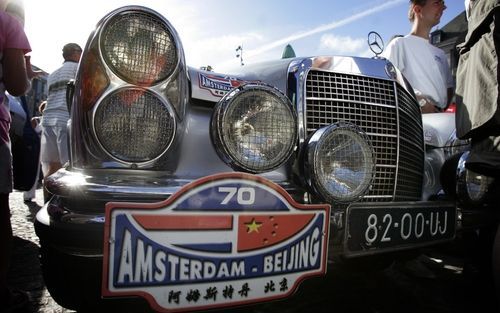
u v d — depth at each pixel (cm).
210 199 108
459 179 171
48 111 366
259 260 113
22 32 168
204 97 140
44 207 138
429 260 253
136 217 100
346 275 232
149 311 122
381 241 139
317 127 151
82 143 115
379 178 162
